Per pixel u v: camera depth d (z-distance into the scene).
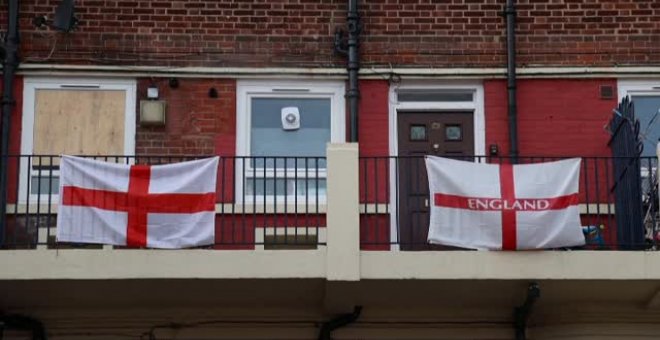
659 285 16.91
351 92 19.12
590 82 19.39
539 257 16.78
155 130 19.05
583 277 16.69
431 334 17.91
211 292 17.25
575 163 17.05
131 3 19.41
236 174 18.98
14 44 18.97
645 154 19.11
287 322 17.92
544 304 17.78
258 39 19.39
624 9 19.52
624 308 17.56
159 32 19.33
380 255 16.72
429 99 19.45
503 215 16.84
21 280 16.53
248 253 16.67
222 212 17.67
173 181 17.05
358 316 17.78
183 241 16.84
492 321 17.95
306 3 19.52
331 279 16.58
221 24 19.41
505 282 16.89
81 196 16.88
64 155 17.66
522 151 19.11
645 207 17.72
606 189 18.89
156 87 19.19
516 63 19.39
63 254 16.59
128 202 16.92
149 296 17.38
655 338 17.53
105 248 17.41
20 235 18.47
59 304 17.61
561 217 16.84
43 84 19.08
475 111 19.34
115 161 18.62
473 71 19.30
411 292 17.25
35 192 18.77
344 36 19.41
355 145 17.03
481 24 19.52
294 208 18.61
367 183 18.16
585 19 19.47
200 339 17.83
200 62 19.27
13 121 18.88
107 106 19.11
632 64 19.41
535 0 19.56
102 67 19.11
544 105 19.28
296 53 19.38
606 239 18.73
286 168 17.91
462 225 16.88
